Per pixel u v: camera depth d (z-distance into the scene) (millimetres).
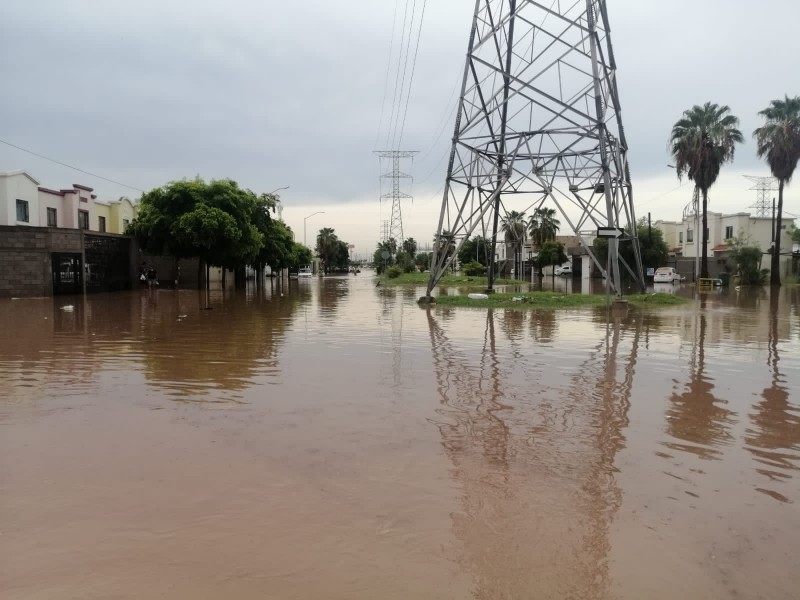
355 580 3162
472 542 3584
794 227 54562
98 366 9328
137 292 33031
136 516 3863
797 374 8812
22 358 10102
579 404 6938
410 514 3949
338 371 8938
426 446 5348
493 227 28375
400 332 13992
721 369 9188
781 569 3328
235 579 3158
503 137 22906
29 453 5062
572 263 73750
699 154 36875
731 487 4488
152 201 34812
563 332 13883
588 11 19688
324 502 4113
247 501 4113
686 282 50531
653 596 3062
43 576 3166
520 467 4848
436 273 23672
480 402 6996
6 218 31469
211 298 28312
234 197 35344
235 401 6996
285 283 56438
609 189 20000
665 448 5375
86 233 30562
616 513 4008
